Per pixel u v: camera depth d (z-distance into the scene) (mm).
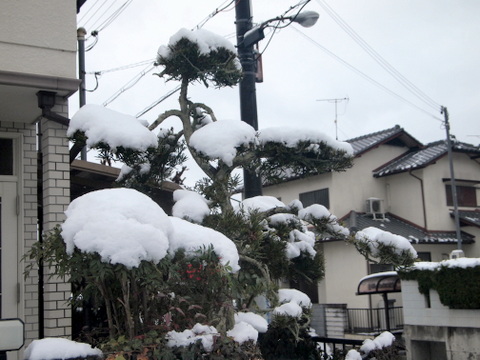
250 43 8219
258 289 5555
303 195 20797
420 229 19891
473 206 21172
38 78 5809
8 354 5848
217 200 5773
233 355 4504
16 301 6160
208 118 6578
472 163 21453
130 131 5289
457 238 18906
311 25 8570
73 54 6191
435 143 22016
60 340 4281
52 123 6082
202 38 6121
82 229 4051
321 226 6328
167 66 6168
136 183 6281
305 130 5812
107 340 4699
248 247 5652
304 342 7660
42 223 6492
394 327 17672
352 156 6133
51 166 6027
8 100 6031
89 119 5387
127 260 3949
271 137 5773
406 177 20562
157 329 4477
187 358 4254
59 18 6180
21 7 6004
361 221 19625
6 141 6512
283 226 6453
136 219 4160
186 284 4754
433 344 11172
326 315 18500
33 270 6285
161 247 4082
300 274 7082
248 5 8555
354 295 18500
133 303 4531
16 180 6418
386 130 21984
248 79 8203
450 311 10516
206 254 4586
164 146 6195
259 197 6883
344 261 18906
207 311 4844
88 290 4680
